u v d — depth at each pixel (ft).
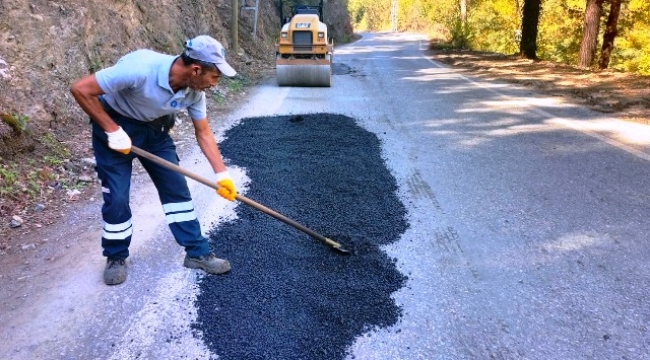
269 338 8.13
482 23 96.53
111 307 8.96
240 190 14.28
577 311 8.73
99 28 22.79
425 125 21.79
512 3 80.74
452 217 12.60
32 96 17.37
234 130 20.89
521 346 7.91
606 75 35.45
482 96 28.71
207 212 12.87
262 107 26.02
